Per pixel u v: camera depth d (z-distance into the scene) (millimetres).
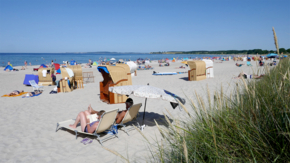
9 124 5855
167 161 2363
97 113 4945
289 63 2898
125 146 4238
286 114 1631
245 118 1979
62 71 12078
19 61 65750
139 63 46406
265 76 2729
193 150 2107
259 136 1785
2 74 23297
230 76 15492
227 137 1968
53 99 9477
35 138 4785
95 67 35938
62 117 6547
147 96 4496
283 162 1631
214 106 2229
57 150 4133
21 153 4008
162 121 5773
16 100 9414
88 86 13508
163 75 19562
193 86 11516
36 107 7930
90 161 3662
